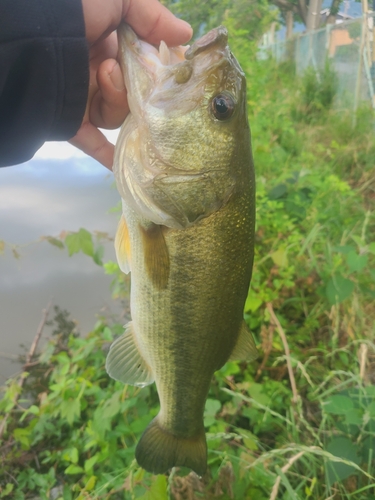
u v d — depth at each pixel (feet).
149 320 0.77
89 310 1.70
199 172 0.67
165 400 0.84
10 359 1.53
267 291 1.39
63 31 0.61
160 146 0.66
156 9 0.69
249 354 0.85
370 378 1.29
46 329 1.62
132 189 0.69
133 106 0.66
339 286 1.32
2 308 1.67
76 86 0.64
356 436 1.01
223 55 0.65
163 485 0.90
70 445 1.21
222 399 1.24
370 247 1.34
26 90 0.62
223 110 0.66
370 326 1.45
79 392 1.23
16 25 0.58
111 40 0.78
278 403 1.18
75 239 1.33
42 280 1.80
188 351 0.78
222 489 1.00
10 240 1.86
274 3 7.63
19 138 0.66
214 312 0.76
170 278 0.72
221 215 0.70
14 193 2.16
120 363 0.83
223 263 0.73
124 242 0.79
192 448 0.88
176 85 0.65
